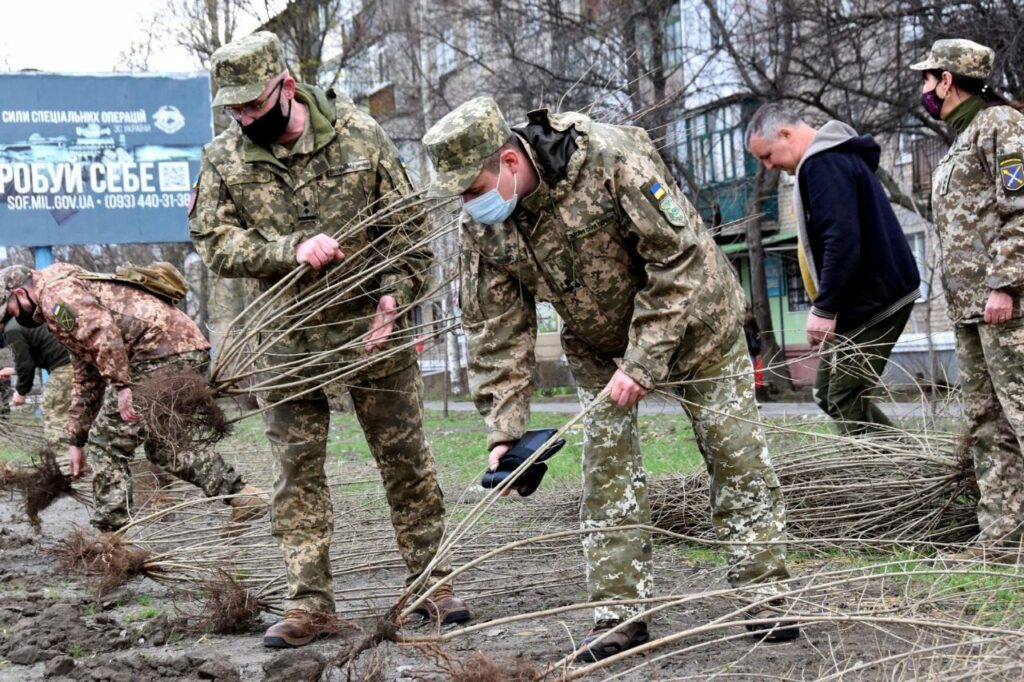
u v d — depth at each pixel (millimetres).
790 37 14773
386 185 4500
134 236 17641
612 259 3609
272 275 4504
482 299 3828
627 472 3832
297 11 23516
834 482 5777
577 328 3760
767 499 3848
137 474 6574
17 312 5898
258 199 4398
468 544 5527
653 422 11391
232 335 5156
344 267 4516
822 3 14258
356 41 23344
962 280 5078
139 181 17609
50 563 6348
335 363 4492
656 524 6055
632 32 16109
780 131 6141
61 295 5785
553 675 3168
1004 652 3057
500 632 4336
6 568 6207
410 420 4602
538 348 19734
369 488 7617
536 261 3631
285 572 5074
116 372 5801
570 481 7121
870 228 5984
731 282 3865
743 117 16188
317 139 4387
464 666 3145
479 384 3816
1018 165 4824
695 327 3715
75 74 17328
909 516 5547
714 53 15609
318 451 4508
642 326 3568
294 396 4391
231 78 4199
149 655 4191
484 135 3363
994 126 4953
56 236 17359
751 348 5754
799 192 6125
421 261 4613
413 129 21453
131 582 5762
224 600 4688
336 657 3457
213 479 6156
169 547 6238
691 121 15391
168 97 17672
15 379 9828
